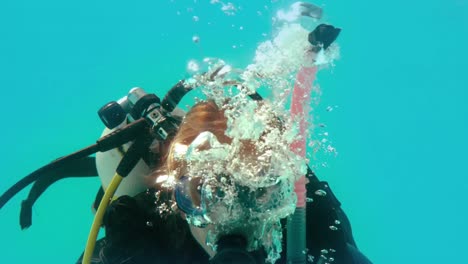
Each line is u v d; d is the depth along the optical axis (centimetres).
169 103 135
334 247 122
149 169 142
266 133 94
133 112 140
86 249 130
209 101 110
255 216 93
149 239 127
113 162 162
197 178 92
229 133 93
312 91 107
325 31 104
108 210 133
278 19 113
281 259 119
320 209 125
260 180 90
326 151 413
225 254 87
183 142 104
